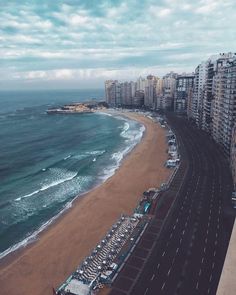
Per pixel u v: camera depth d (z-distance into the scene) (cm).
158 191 9619
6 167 13712
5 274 6294
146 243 6694
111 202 9462
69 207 9425
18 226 8375
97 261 6259
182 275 5600
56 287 5794
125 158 14712
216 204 8450
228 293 2880
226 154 13375
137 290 5312
